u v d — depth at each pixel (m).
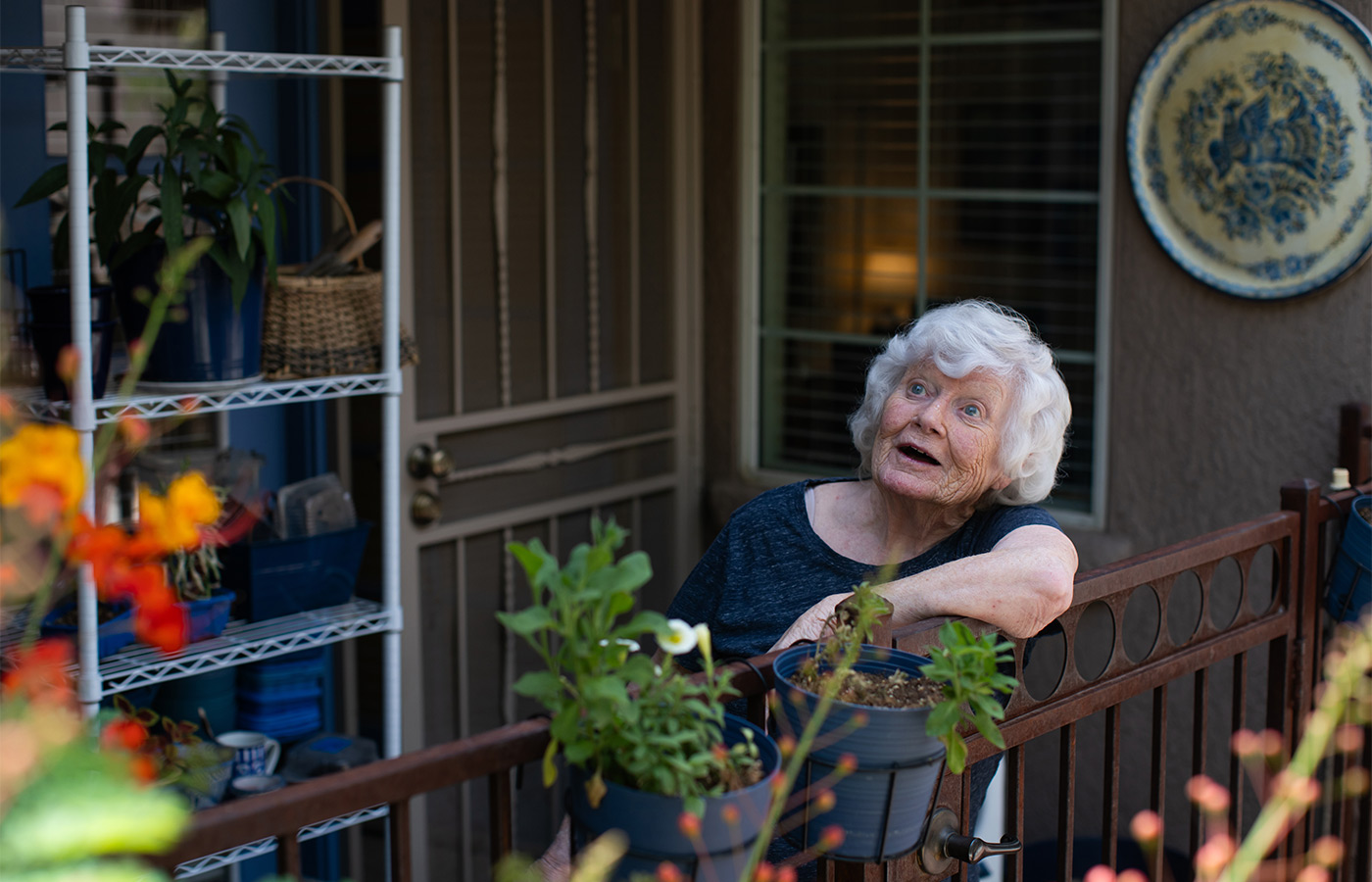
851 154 3.11
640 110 3.18
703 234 3.31
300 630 2.22
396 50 2.18
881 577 1.52
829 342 3.21
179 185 1.92
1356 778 1.37
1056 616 1.45
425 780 1.00
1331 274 2.46
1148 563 1.63
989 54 2.89
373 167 2.70
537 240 2.99
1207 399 2.66
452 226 2.81
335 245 2.28
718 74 3.23
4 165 2.30
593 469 3.16
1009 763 1.49
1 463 0.93
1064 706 1.51
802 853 1.16
